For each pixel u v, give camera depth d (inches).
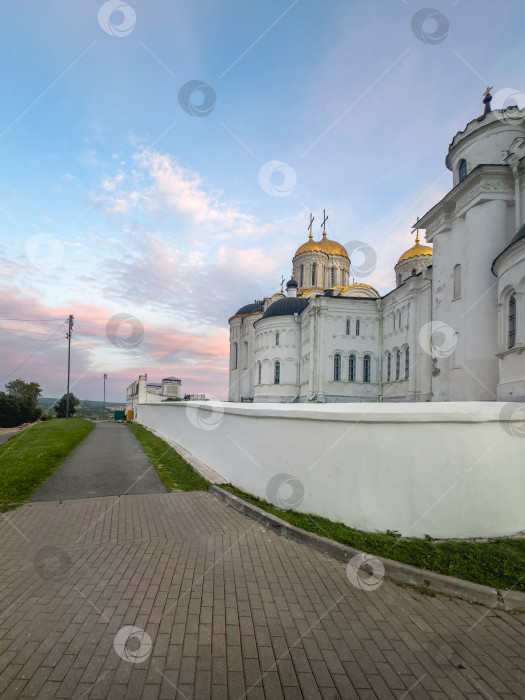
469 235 689.6
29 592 161.2
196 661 122.3
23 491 323.9
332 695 110.3
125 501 301.7
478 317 658.8
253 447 305.3
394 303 1291.8
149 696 107.9
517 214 629.9
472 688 114.4
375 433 222.8
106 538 223.9
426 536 210.7
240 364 2089.1
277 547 212.5
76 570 182.4
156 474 410.0
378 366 1397.6
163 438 764.6
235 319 2134.6
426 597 165.8
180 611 149.5
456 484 213.0
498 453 218.1
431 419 215.5
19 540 219.0
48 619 142.0
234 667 120.3
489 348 644.7
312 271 1982.0
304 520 235.9
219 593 163.6
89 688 110.0
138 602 155.1
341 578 179.6
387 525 216.8
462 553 192.4
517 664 125.9
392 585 174.6
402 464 216.8
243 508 275.0
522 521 217.6
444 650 131.7
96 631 135.7
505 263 536.4
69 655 123.2
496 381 635.5
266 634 137.2
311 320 1424.7
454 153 792.3
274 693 110.3
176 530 237.9
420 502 213.5
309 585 172.6
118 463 475.8
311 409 250.8
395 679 117.3
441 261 794.8
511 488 217.8
